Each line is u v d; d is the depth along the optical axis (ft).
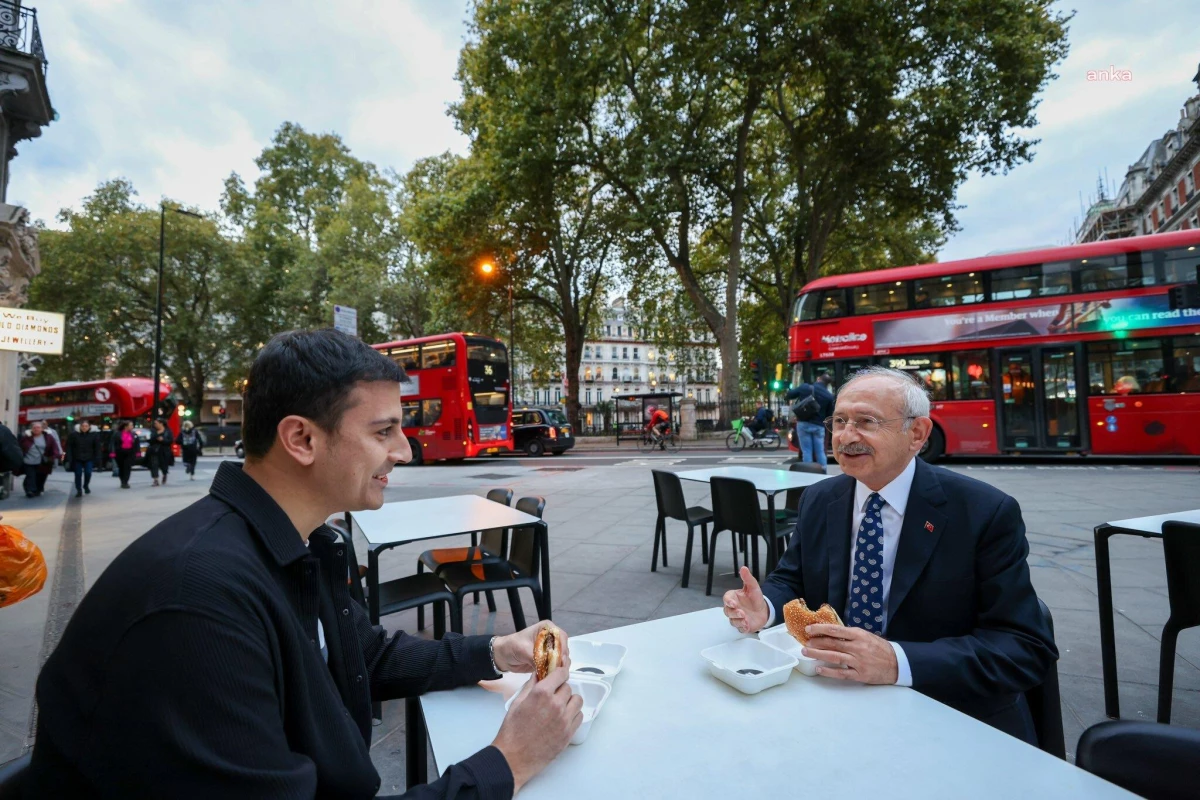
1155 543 18.19
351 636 4.02
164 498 39.88
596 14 61.00
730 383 71.82
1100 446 35.83
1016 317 38.22
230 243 126.62
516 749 3.36
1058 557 17.10
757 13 56.03
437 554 13.96
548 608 11.60
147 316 125.80
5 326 35.81
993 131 59.36
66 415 91.97
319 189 149.69
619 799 3.17
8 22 34.22
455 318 95.14
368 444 3.52
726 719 4.05
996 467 38.91
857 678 4.58
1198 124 99.76
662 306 103.04
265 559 3.23
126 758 2.46
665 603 14.88
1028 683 5.13
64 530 27.37
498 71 67.46
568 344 93.25
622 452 72.59
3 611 15.06
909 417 5.91
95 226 116.26
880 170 64.34
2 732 9.05
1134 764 3.93
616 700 4.35
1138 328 35.35
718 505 15.65
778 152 78.74
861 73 55.57
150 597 2.62
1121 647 11.25
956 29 53.98
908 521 5.97
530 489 36.99
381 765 8.47
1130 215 137.90
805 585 6.77
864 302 42.52
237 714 2.59
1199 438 33.73
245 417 3.59
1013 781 3.29
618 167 67.77
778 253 84.43
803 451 31.27
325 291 117.29
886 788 3.24
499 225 78.18
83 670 2.58
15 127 40.16
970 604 5.73
